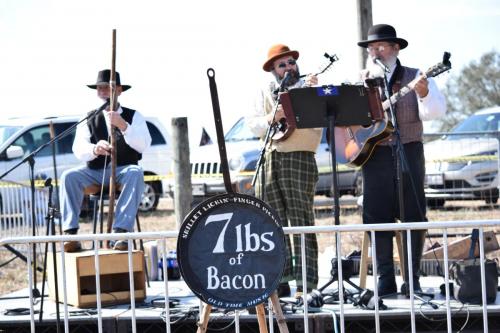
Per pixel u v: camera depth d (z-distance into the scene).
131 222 9.98
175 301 9.58
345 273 9.27
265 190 9.57
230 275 7.26
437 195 20.05
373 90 8.52
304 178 9.45
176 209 12.91
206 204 7.25
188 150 12.91
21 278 15.45
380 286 9.49
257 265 7.27
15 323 8.96
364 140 9.37
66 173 10.34
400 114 9.42
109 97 10.45
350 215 19.97
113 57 10.23
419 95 9.16
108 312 9.14
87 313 9.15
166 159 24.44
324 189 22.20
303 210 9.44
